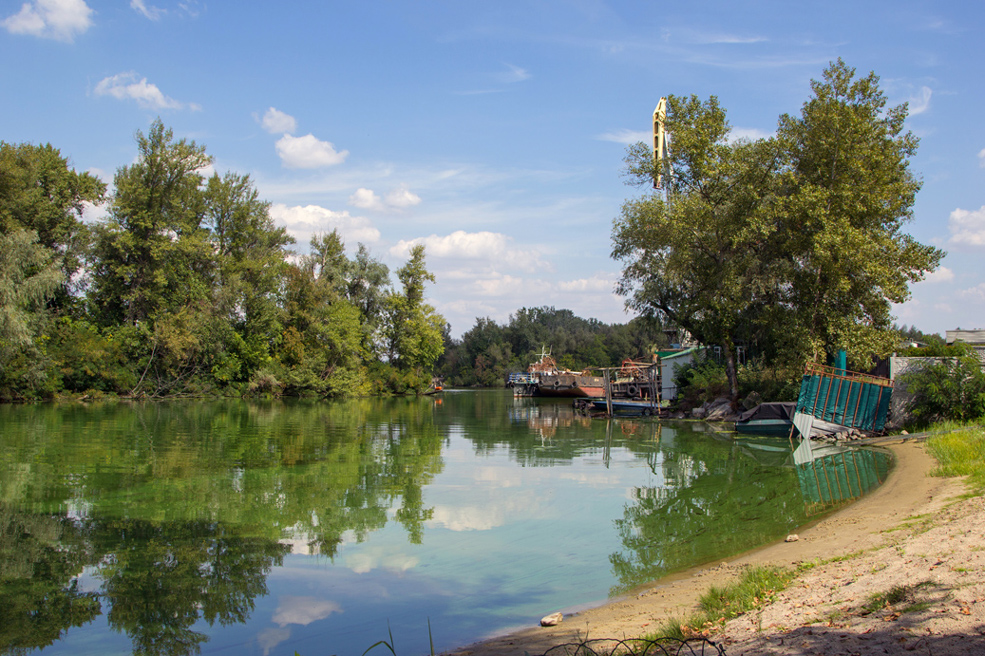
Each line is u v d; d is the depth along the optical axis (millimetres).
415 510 15773
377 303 80125
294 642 8305
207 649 8164
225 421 37500
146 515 15102
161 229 55438
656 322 45438
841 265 30781
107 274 53594
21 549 12391
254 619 9109
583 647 7160
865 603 6867
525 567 11289
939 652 5270
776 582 8305
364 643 8203
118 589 10297
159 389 55969
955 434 21141
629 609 8805
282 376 62906
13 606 9602
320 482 19234
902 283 31156
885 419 27531
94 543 12805
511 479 20000
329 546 12664
